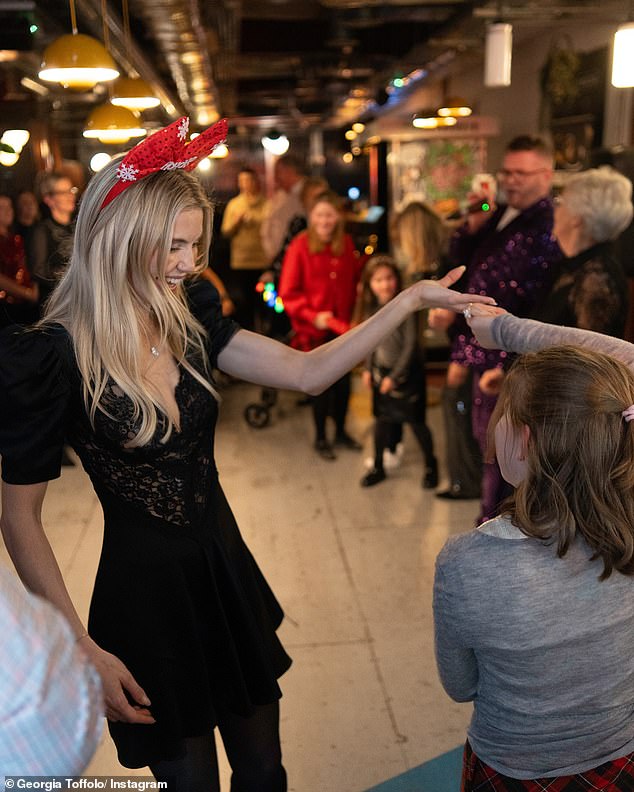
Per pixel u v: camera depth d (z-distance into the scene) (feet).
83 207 4.39
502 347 5.00
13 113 20.48
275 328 19.53
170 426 4.55
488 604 3.54
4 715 2.22
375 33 29.81
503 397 3.82
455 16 20.70
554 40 24.00
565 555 3.49
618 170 14.56
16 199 17.90
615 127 20.08
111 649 4.67
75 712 2.35
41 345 4.31
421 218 14.42
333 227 15.34
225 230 23.61
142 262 4.35
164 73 25.77
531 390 3.61
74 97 26.14
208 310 5.25
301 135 55.16
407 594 10.56
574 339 4.59
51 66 10.69
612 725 3.66
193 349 4.91
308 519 13.14
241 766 5.32
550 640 3.48
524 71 26.89
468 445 13.50
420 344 13.88
